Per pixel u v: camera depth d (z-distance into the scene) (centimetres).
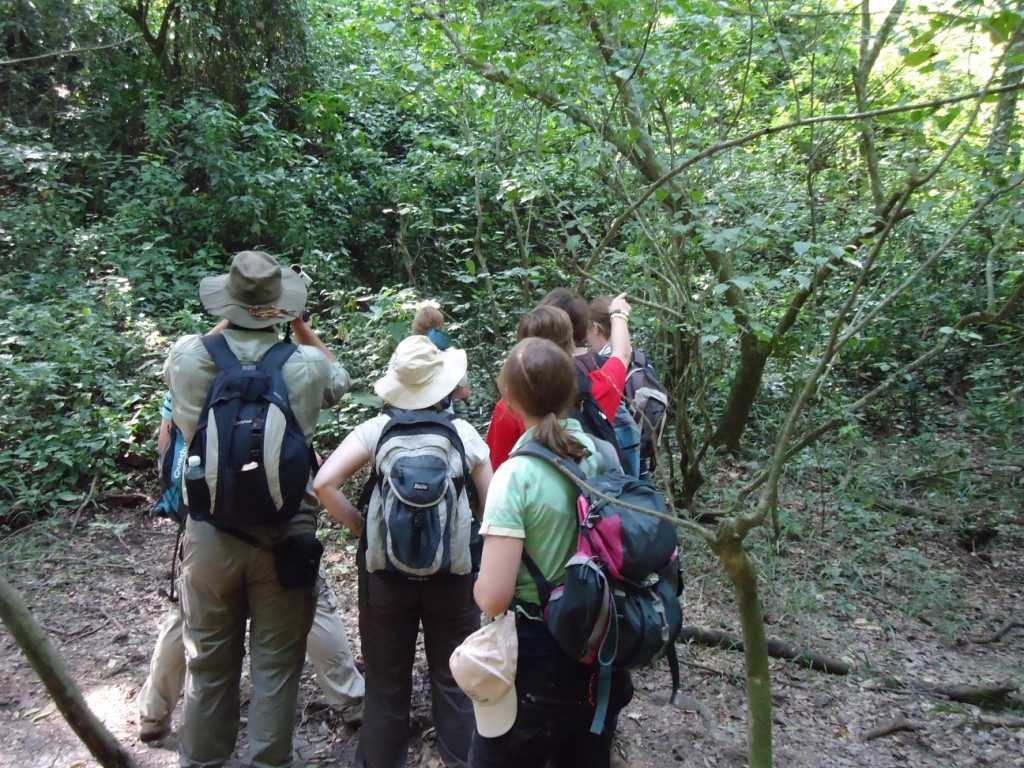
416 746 298
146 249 707
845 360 608
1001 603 471
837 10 486
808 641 393
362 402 527
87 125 859
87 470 514
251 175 788
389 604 254
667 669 363
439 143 513
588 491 186
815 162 491
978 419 685
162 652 287
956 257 661
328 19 1013
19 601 156
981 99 203
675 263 438
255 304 255
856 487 569
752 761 169
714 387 595
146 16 923
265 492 234
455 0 470
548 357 204
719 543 168
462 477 253
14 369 524
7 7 832
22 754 291
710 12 418
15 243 696
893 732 325
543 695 195
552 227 686
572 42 414
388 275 834
